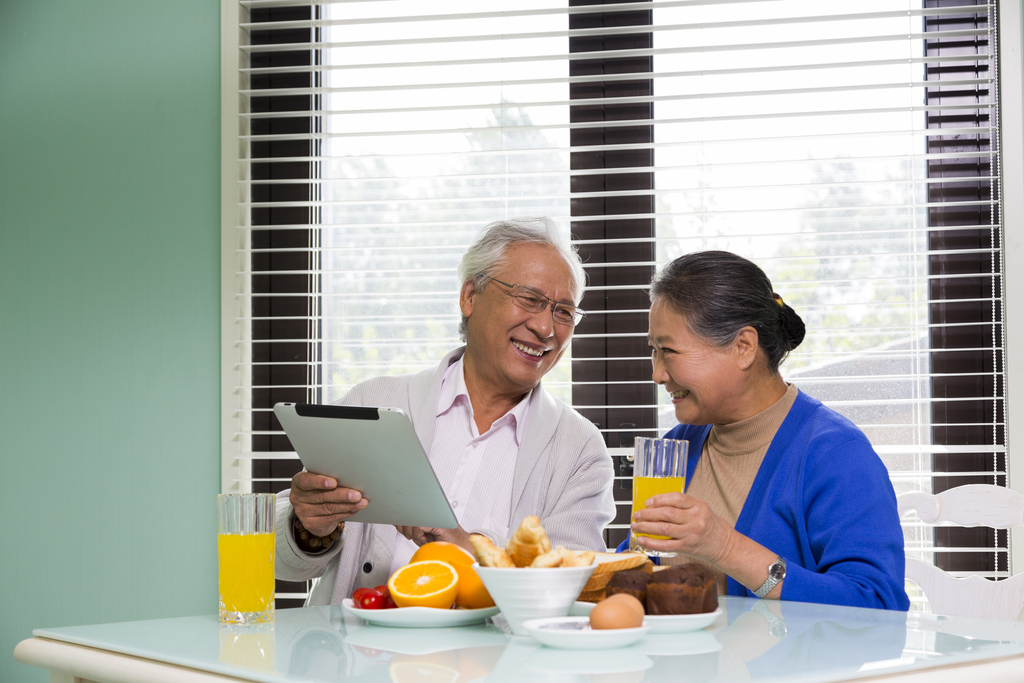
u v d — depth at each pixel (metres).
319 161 2.12
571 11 1.97
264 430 2.08
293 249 1.99
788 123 2.00
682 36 2.05
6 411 2.14
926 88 1.97
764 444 1.38
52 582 2.09
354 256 2.11
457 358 1.76
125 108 2.15
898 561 1.21
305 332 2.10
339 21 2.05
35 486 2.11
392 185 2.10
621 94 2.05
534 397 1.69
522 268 1.61
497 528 1.59
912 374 1.92
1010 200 1.87
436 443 1.67
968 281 1.92
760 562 1.10
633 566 0.95
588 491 1.61
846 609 1.02
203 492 2.05
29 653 0.89
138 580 2.06
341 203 2.02
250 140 2.12
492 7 2.10
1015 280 1.86
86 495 2.09
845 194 1.97
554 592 0.84
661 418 2.02
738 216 1.99
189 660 0.77
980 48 1.96
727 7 2.04
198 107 2.12
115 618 2.07
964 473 1.87
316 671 0.72
